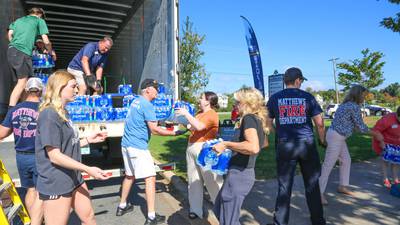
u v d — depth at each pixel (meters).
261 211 4.54
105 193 5.71
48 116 2.57
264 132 3.21
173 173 6.66
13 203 3.56
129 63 8.48
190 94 18.59
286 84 3.94
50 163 2.65
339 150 4.66
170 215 4.64
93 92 6.08
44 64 5.75
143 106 4.21
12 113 3.64
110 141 6.32
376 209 4.51
